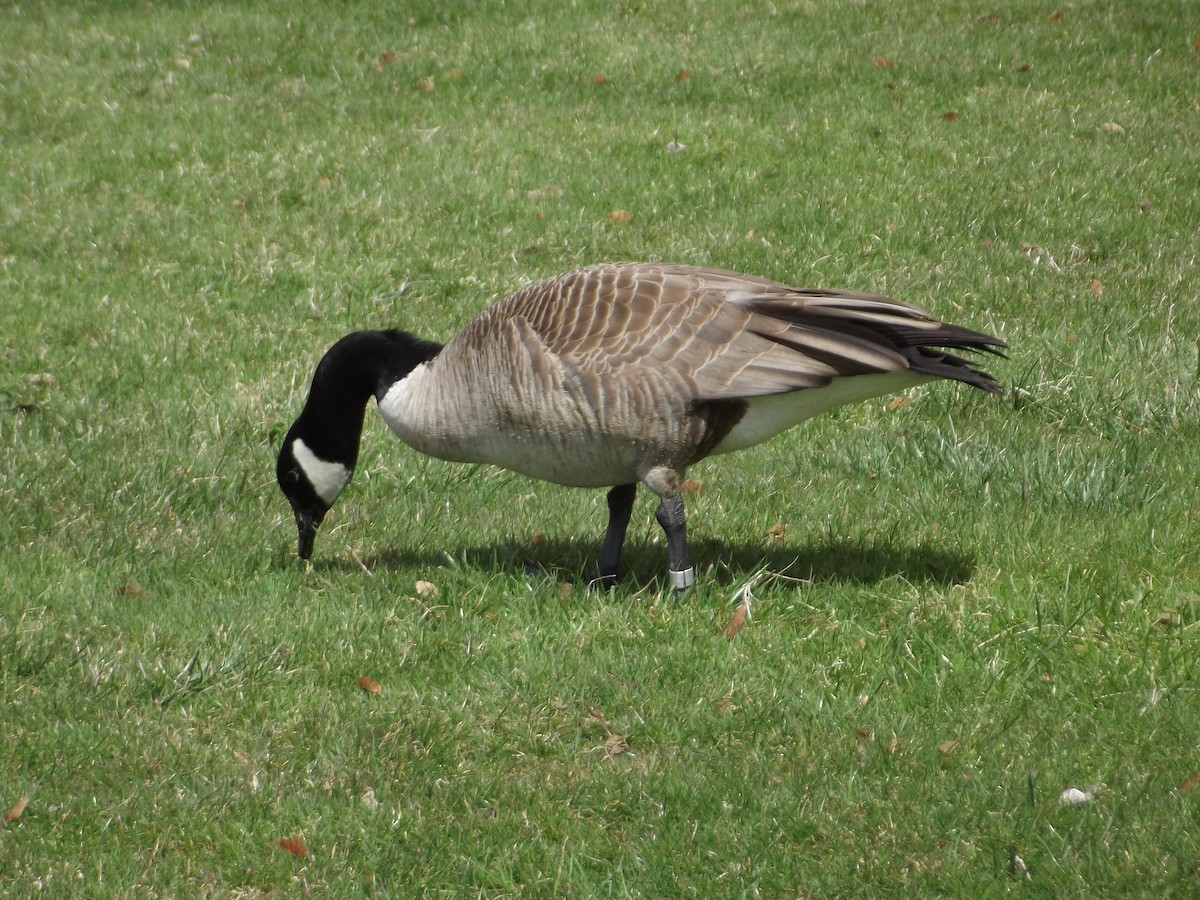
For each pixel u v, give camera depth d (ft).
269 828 25.99
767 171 63.87
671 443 31.07
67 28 91.09
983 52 75.25
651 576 36.24
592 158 66.39
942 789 26.43
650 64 76.89
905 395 45.19
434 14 87.20
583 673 30.71
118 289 56.03
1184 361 44.68
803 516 38.37
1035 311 50.16
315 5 90.38
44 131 74.64
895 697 29.71
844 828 25.52
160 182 66.74
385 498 40.81
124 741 28.30
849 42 77.66
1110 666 30.04
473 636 32.50
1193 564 34.06
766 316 31.01
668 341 30.58
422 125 72.13
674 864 24.90
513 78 77.15
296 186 65.31
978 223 57.88
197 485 40.19
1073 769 26.81
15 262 59.00
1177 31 76.54
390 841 25.76
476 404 32.04
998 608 32.48
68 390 47.06
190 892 24.34
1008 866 24.27
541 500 40.63
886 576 34.88
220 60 82.99
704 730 28.81
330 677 31.01
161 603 34.12
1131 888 23.36
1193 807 25.11
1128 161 62.64
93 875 24.67
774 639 32.07
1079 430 42.27
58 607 33.55
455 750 28.48
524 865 25.04
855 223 58.23
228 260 57.88
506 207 61.98
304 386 46.96
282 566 36.76
